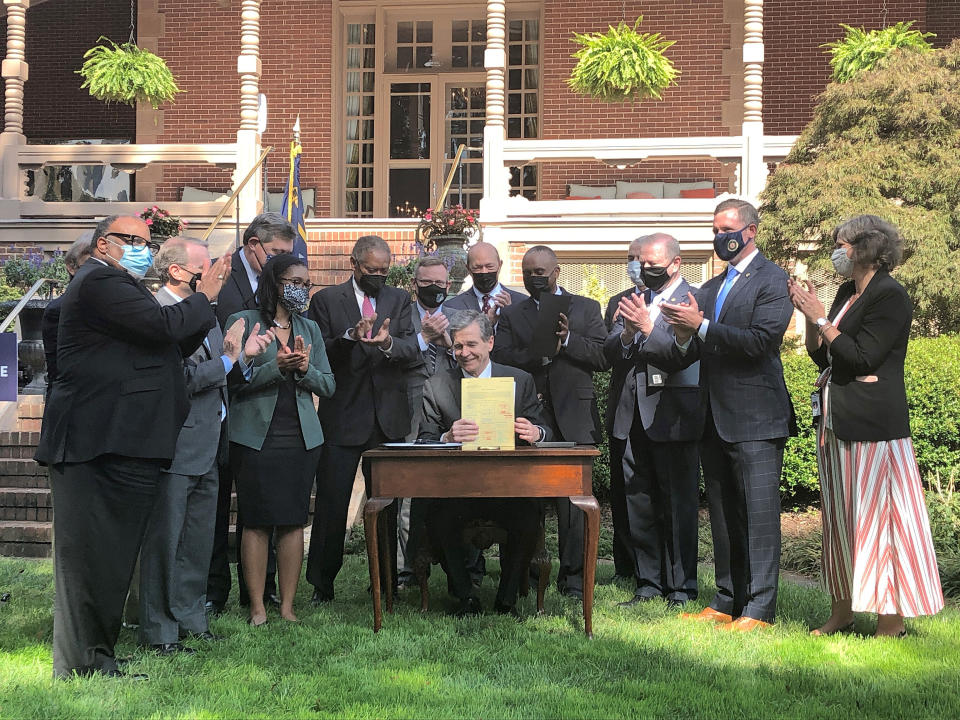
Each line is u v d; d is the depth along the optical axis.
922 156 8.95
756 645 4.79
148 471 4.28
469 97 15.28
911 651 4.66
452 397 5.64
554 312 5.91
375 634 4.99
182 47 15.02
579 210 10.89
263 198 12.09
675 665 4.47
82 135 17.31
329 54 14.91
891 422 4.93
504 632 5.02
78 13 17.33
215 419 4.93
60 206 11.80
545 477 4.97
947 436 8.09
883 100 9.20
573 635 4.97
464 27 15.30
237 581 6.39
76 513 4.17
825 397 5.12
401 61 15.39
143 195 14.91
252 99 11.92
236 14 14.95
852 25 14.63
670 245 5.71
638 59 11.74
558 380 6.07
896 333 4.93
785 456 8.21
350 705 3.94
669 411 5.63
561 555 5.97
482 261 6.23
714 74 14.35
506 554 5.44
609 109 14.48
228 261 4.51
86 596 4.19
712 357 5.34
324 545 5.72
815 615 5.46
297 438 5.26
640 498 5.84
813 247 9.86
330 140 14.90
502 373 5.62
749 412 5.25
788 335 10.26
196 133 15.00
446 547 5.44
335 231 11.70
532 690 4.12
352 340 5.64
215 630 5.10
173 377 4.36
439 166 15.32
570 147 11.00
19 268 9.95
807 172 8.96
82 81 17.30
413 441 5.77
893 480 4.92
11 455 8.30
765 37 14.80
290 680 4.22
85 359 4.20
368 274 5.88
